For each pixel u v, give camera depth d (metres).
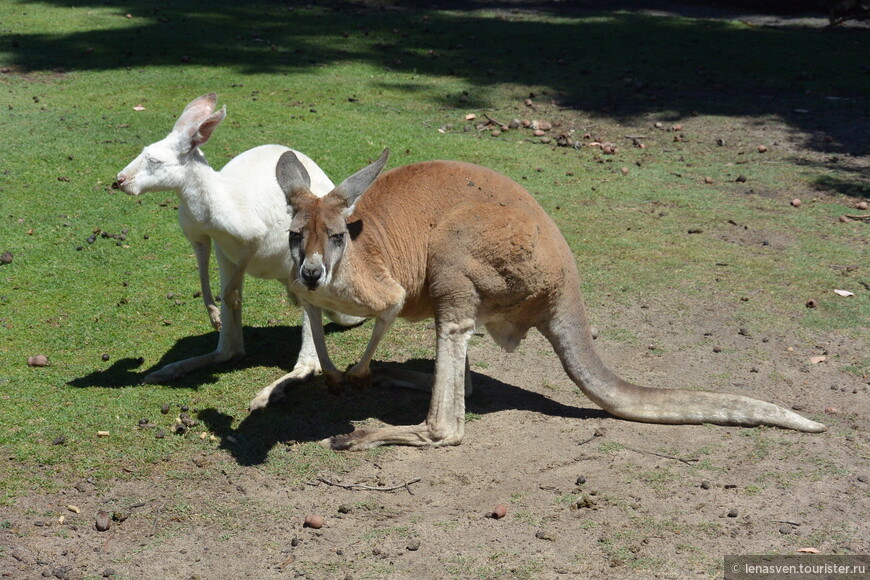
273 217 5.18
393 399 5.27
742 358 5.73
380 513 4.12
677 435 4.80
